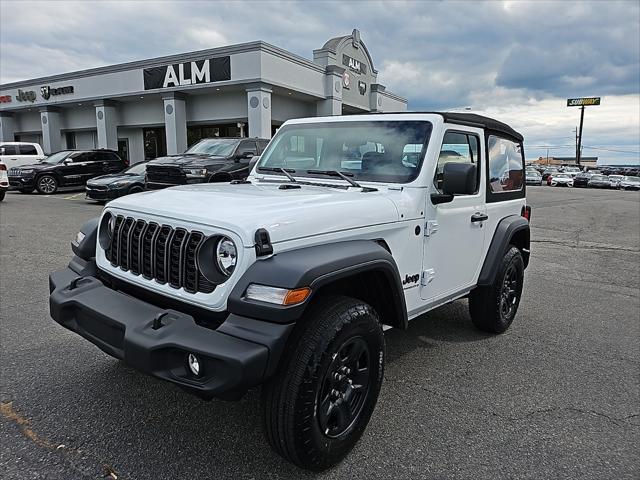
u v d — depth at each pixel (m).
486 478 2.54
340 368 2.52
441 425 3.02
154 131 26.14
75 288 2.84
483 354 4.18
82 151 17.88
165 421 2.93
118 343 2.47
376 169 3.47
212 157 11.52
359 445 2.78
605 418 3.18
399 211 3.06
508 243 4.34
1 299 5.09
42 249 7.51
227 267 2.30
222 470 2.51
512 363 4.02
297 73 21.86
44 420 2.90
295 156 3.95
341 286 2.75
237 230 2.26
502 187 4.45
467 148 3.81
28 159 20.53
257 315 2.16
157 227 2.60
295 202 2.67
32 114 29.86
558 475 2.57
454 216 3.62
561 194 32.03
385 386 3.52
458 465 2.63
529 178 48.28
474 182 3.06
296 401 2.27
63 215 11.32
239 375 2.05
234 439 2.78
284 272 2.20
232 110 22.36
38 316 4.61
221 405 3.13
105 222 3.07
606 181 47.72
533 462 2.68
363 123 3.69
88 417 2.95
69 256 7.07
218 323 2.38
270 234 2.29
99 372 3.52
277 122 23.12
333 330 2.37
